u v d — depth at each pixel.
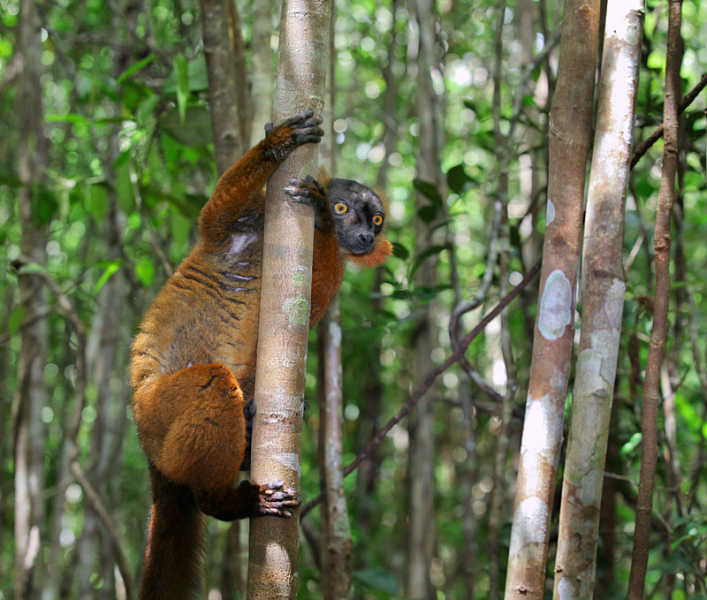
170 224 7.10
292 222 3.19
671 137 3.59
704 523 4.73
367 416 11.34
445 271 12.60
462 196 6.11
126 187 5.92
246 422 4.06
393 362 13.15
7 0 9.03
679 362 6.75
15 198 8.47
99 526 8.20
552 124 3.60
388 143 10.29
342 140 10.70
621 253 3.37
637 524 3.42
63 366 9.12
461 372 7.62
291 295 3.15
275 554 3.09
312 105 3.34
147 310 4.36
